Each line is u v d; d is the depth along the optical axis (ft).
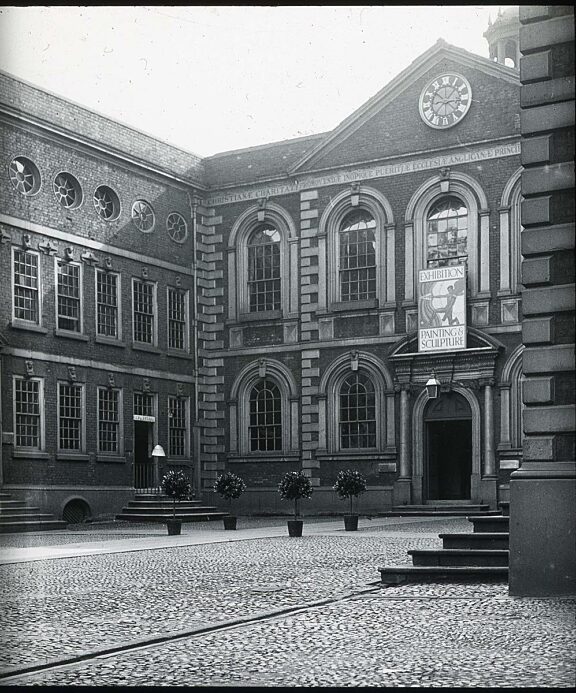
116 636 32.53
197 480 124.77
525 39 40.27
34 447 103.35
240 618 35.70
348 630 32.68
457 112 112.98
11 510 95.66
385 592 42.37
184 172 125.90
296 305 122.62
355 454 116.57
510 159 110.32
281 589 44.19
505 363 108.88
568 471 38.58
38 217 105.19
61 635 32.89
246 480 124.06
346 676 25.67
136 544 74.08
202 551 66.23
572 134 39.63
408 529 85.56
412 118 115.85
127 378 115.44
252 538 78.69
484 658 27.50
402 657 27.94
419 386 113.19
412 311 114.62
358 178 118.93
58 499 104.47
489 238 110.83
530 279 39.73
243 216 126.82
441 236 114.11
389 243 116.47
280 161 125.39
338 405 118.93
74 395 108.99
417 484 112.68
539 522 38.78
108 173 114.93
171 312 123.75
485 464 108.58
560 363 39.11
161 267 121.70
